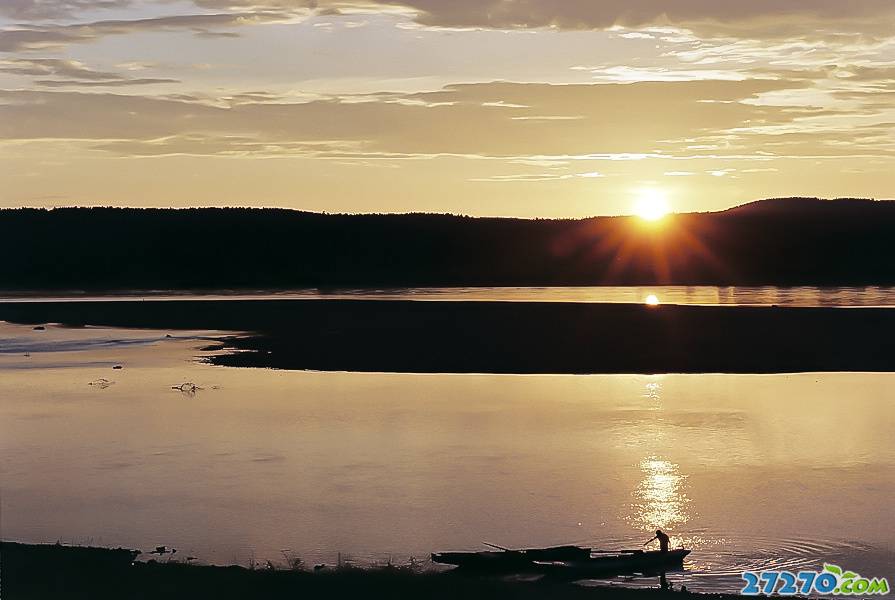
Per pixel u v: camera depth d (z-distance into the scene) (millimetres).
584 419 36594
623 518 24250
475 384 45062
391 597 15539
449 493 26422
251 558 20688
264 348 58625
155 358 55875
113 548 20359
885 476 28266
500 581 17125
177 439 33625
